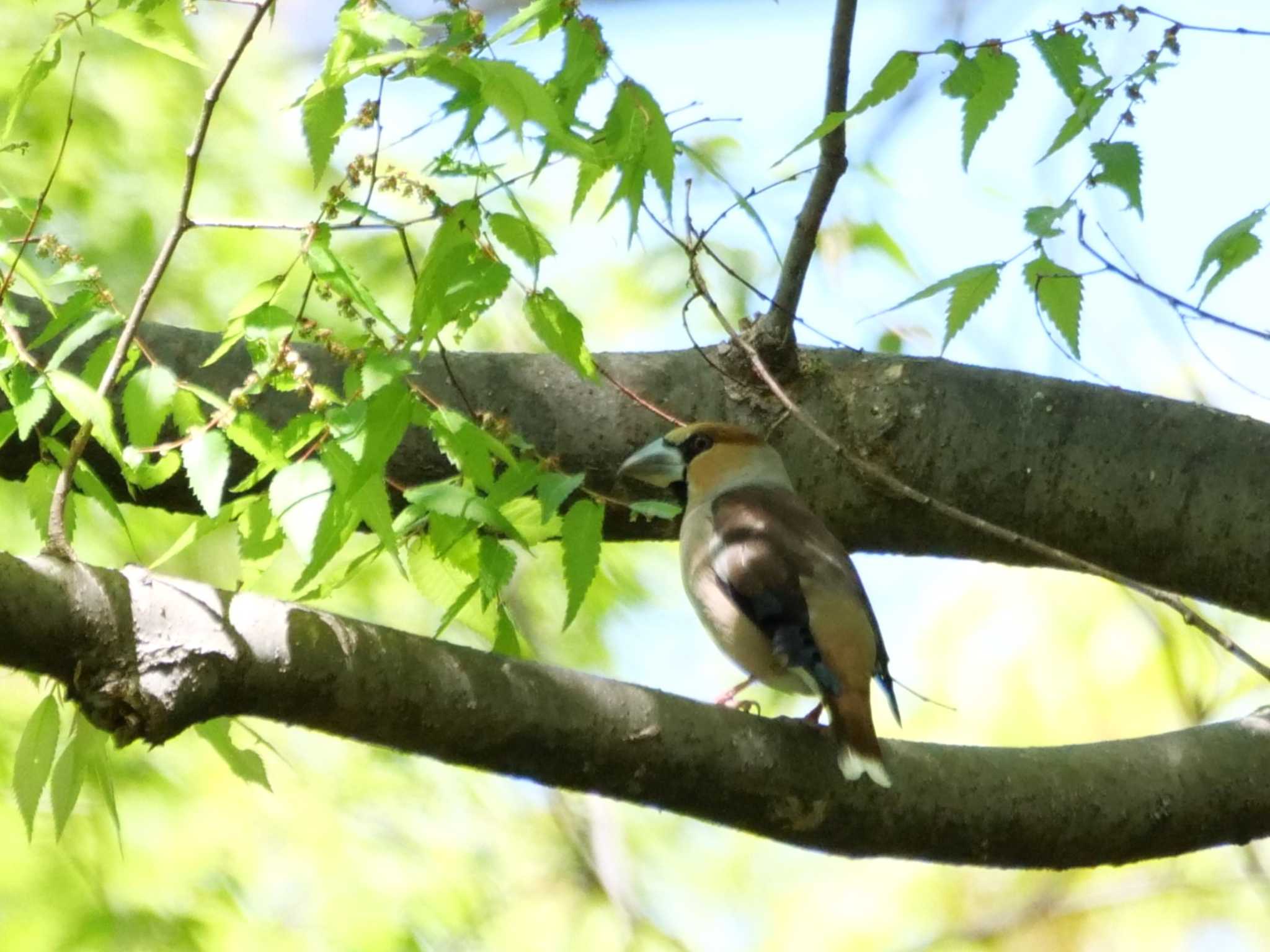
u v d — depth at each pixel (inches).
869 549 413.4
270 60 581.6
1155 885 605.3
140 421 256.4
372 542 368.5
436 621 540.7
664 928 591.2
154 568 285.1
